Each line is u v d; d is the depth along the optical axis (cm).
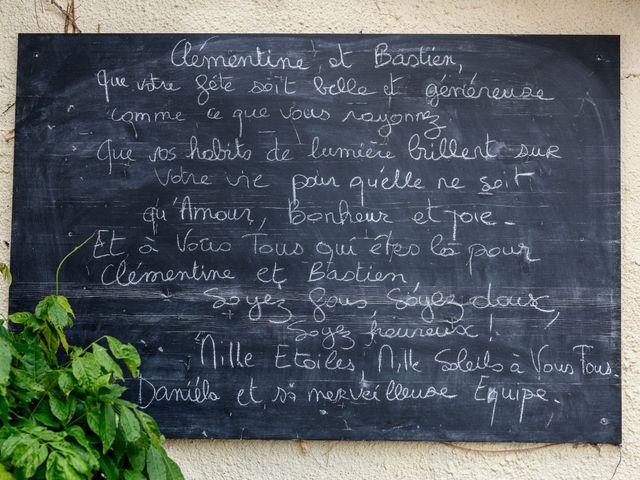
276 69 216
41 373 159
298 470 214
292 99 215
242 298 212
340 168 214
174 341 212
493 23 217
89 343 211
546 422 208
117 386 166
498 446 213
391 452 214
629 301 212
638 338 212
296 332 212
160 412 210
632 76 216
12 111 220
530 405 209
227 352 212
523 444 212
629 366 212
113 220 214
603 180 211
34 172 215
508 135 213
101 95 216
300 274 213
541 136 212
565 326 209
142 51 216
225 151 215
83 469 139
